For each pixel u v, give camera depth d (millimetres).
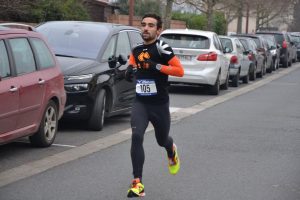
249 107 16750
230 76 23094
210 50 18969
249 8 51000
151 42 7176
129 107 13047
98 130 11680
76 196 7195
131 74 7402
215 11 47188
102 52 12164
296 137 12000
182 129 12477
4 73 8500
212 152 10141
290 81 27234
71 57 11906
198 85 19234
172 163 7781
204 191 7602
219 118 14305
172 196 7332
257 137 11812
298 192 7699
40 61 9625
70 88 11141
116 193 7375
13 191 7328
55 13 24578
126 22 36875
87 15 27016
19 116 8727
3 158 9031
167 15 30000
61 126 12039
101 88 11586
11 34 8945
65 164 8820
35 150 9664
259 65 28312
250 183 8086
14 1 21375
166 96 7289
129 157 9445
